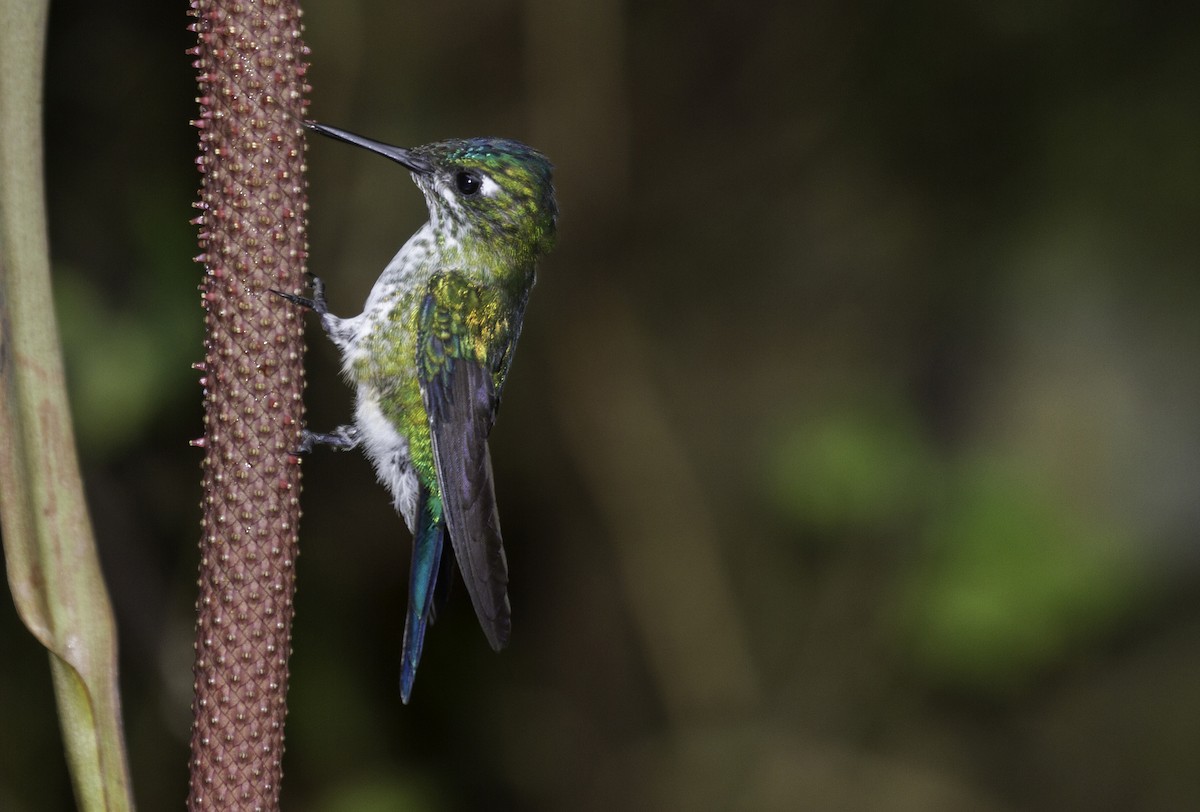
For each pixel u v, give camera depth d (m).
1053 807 12.45
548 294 13.49
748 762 12.68
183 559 10.61
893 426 12.60
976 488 12.18
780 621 13.24
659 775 12.73
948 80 13.64
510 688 12.92
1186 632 12.99
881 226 14.09
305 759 11.40
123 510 10.47
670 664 13.09
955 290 13.75
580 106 13.02
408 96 12.21
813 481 12.30
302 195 4.19
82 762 4.04
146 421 9.62
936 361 13.68
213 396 4.09
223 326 4.09
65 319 9.25
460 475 6.07
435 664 12.45
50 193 10.30
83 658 4.05
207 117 4.14
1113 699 12.96
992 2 13.28
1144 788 12.48
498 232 6.63
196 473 10.66
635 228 13.88
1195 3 12.99
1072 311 13.28
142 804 10.34
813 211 14.13
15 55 4.12
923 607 11.80
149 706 10.54
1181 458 12.75
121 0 10.89
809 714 12.93
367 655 11.92
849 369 13.94
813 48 13.77
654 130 13.86
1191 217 13.18
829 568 13.20
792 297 14.37
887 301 14.04
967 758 12.73
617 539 13.34
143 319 9.56
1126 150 13.30
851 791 12.52
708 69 13.83
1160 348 13.07
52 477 4.09
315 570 11.92
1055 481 12.73
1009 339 13.41
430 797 11.50
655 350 14.13
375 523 12.09
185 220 10.08
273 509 4.09
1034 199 13.59
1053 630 11.65
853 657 12.93
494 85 12.88
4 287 4.09
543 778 12.66
